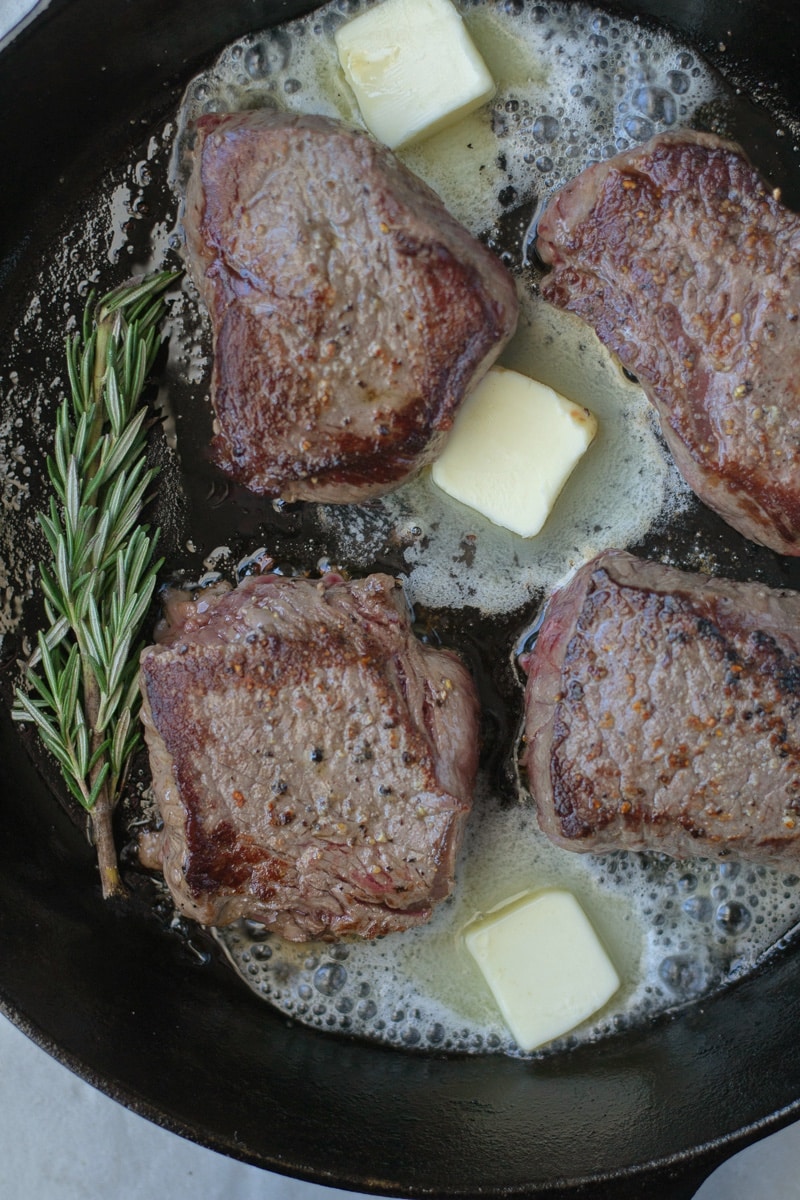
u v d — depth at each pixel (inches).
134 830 22.5
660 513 22.7
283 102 22.5
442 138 22.5
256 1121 21.3
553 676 21.3
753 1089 21.4
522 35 22.5
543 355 22.7
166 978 22.2
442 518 22.7
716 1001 22.4
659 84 22.5
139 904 22.4
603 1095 22.0
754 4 21.9
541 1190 20.8
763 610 21.2
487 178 22.6
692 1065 22.0
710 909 22.5
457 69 22.1
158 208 22.5
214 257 21.1
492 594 22.7
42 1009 21.0
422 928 22.5
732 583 21.5
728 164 21.0
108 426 22.1
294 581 21.7
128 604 21.4
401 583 22.7
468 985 22.4
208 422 22.5
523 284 22.6
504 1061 22.4
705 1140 20.8
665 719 20.8
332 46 22.5
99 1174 22.9
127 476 22.0
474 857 22.5
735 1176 22.8
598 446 22.6
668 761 20.8
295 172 20.8
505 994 22.1
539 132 22.5
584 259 21.4
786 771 20.7
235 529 22.6
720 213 20.9
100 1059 21.1
